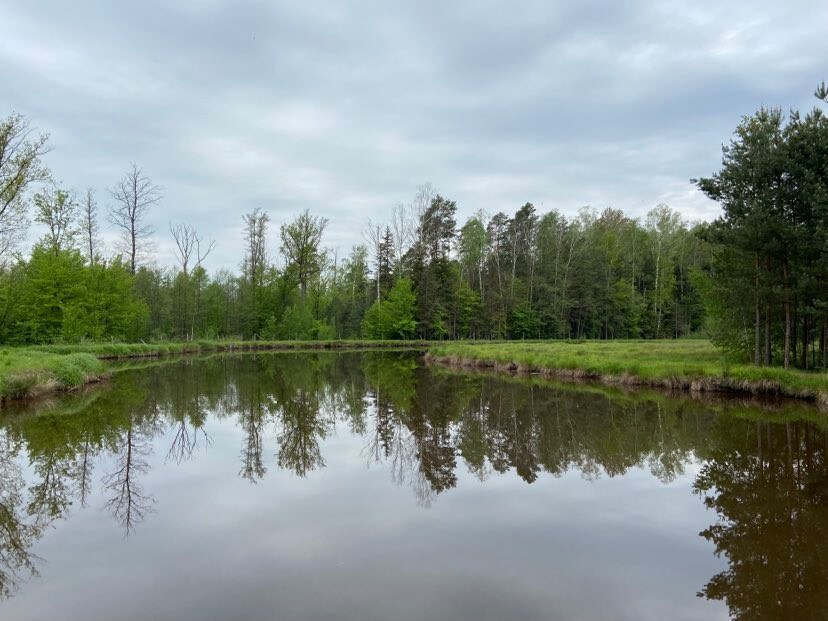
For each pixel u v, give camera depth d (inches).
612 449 478.3
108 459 454.0
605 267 2488.9
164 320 2044.8
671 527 296.0
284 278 2429.9
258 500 345.7
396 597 213.3
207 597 214.5
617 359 1024.9
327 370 1235.2
